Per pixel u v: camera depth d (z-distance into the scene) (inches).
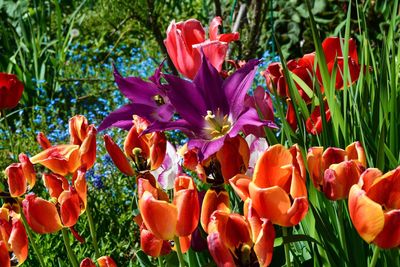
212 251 24.3
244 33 79.8
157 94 32.2
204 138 29.4
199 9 114.3
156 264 40.4
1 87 46.0
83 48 111.1
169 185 31.6
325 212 32.1
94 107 90.7
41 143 33.8
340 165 25.2
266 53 87.2
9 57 99.9
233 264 24.3
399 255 30.6
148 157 32.2
